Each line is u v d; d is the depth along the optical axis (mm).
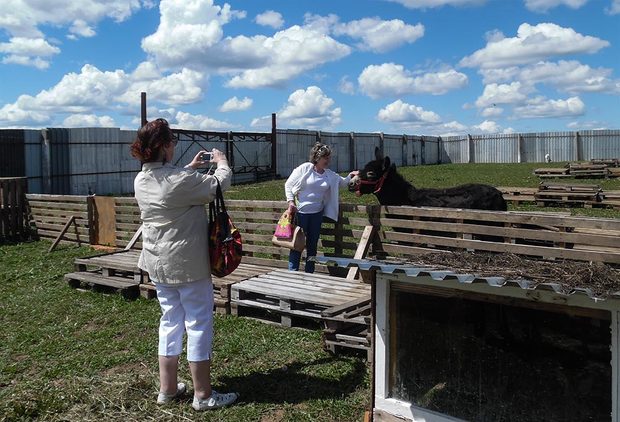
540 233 6473
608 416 2986
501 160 45781
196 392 4309
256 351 5500
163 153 4258
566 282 3016
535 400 3234
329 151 7395
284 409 4328
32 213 12656
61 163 21203
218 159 4512
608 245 6051
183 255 4148
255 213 8656
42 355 5625
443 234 7461
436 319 3492
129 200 10789
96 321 6688
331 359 5258
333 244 8125
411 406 3574
